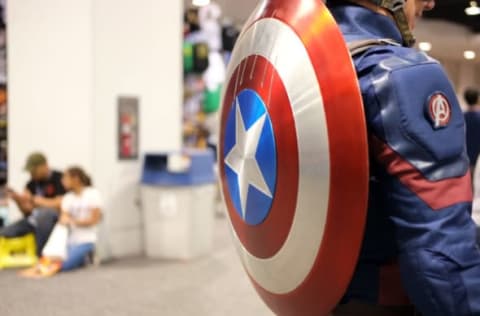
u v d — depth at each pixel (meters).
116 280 4.02
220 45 7.88
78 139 4.63
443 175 0.69
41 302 3.48
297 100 0.77
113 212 4.72
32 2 4.73
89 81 4.55
